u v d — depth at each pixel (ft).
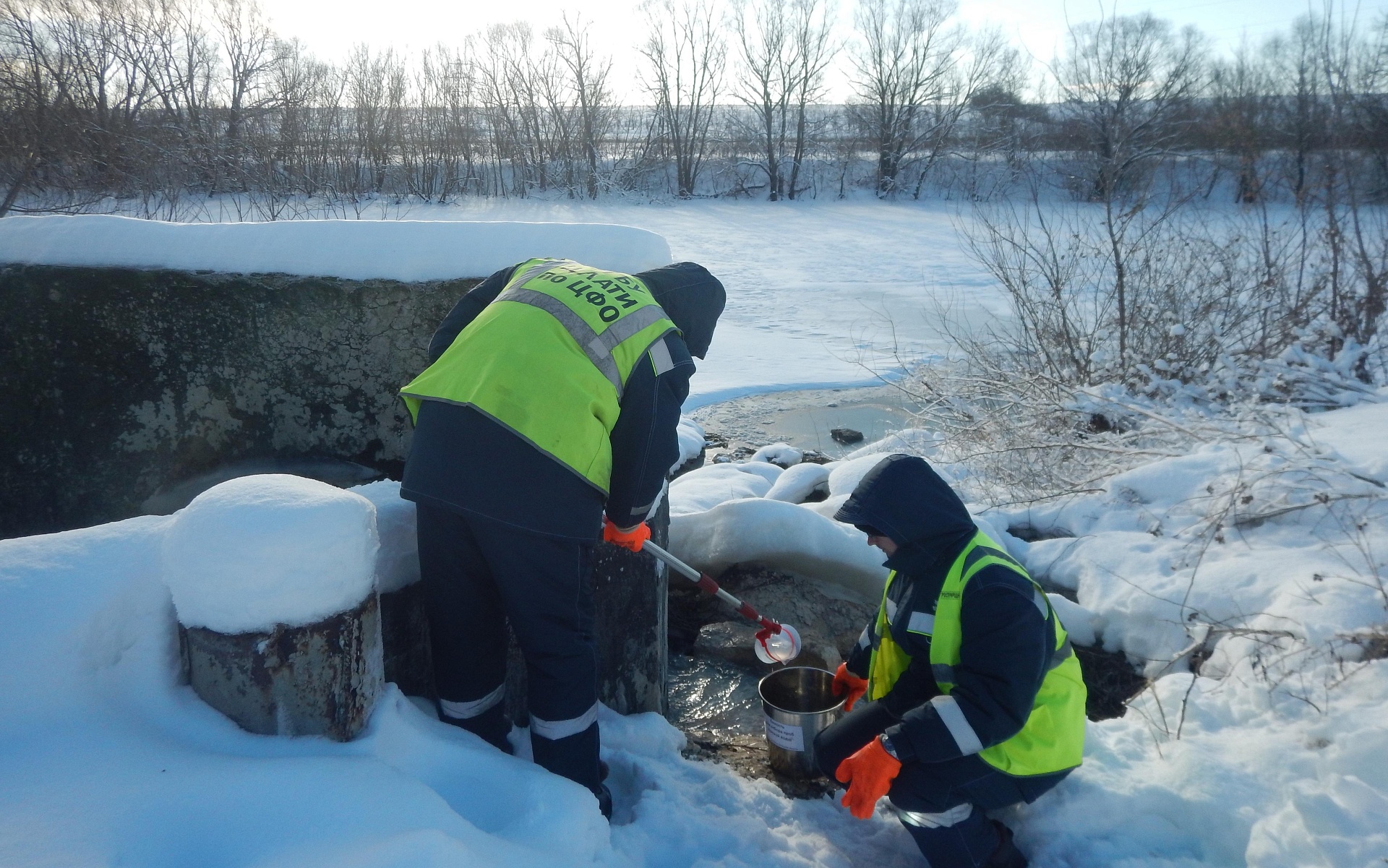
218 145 47.50
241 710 5.66
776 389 28.71
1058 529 14.25
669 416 6.90
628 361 6.76
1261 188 21.15
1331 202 19.43
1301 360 17.83
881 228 92.84
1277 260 19.89
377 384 9.87
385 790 5.31
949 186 132.16
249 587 5.41
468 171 110.42
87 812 4.76
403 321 9.72
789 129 144.15
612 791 8.21
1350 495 11.31
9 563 5.78
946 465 17.75
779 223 99.30
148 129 46.75
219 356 9.83
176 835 4.79
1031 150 89.51
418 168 103.19
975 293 49.75
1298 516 11.91
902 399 27.53
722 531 12.51
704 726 10.13
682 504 15.15
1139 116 75.97
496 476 6.36
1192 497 13.24
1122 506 14.01
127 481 10.04
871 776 6.92
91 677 5.67
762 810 8.05
